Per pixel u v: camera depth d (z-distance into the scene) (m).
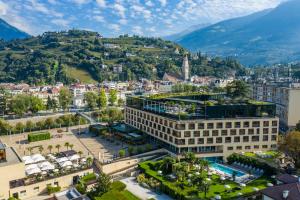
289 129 197.25
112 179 117.94
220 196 96.25
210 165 129.88
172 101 166.38
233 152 141.25
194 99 179.88
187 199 95.62
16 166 99.81
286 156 131.12
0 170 96.44
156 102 159.00
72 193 96.56
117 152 146.12
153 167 122.62
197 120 138.00
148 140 163.25
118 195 94.44
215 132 139.88
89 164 125.06
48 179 108.06
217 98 174.88
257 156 134.25
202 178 104.88
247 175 116.12
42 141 172.75
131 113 182.12
